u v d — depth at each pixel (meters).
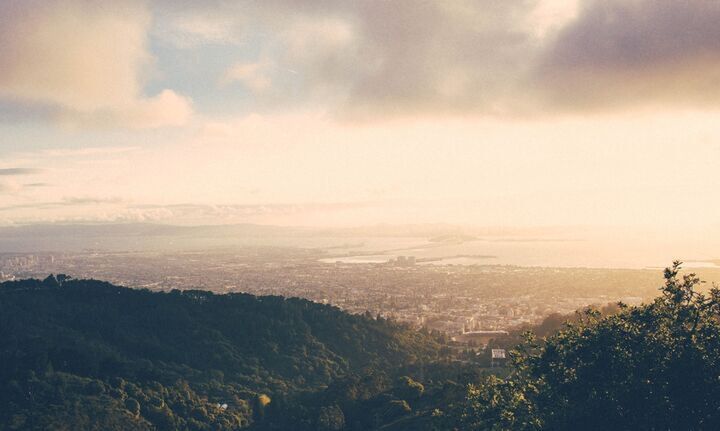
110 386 94.62
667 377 30.91
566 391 34.03
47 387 89.31
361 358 133.38
